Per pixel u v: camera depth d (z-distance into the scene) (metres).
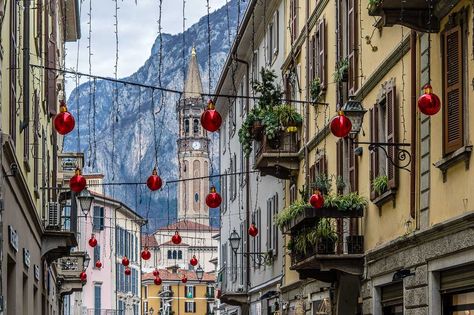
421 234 17.08
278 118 30.05
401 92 19.05
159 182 19.33
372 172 20.98
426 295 17.08
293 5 31.66
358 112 18.89
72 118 14.80
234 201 49.62
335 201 21.92
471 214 14.52
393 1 16.38
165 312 113.12
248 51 42.78
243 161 45.25
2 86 15.12
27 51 19.44
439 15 16.50
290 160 30.45
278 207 34.91
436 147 16.72
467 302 15.66
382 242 20.31
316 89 26.88
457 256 15.58
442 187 16.38
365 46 21.92
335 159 25.38
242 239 45.69
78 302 69.75
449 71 15.94
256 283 41.00
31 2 23.25
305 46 29.98
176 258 121.62
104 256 70.31
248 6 37.00
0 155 13.99
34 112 22.88
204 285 117.19
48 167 30.59
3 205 14.84
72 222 31.05
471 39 15.12
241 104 46.28
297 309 30.25
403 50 18.80
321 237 22.56
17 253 18.22
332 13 25.92
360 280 22.23
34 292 25.11
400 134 19.16
